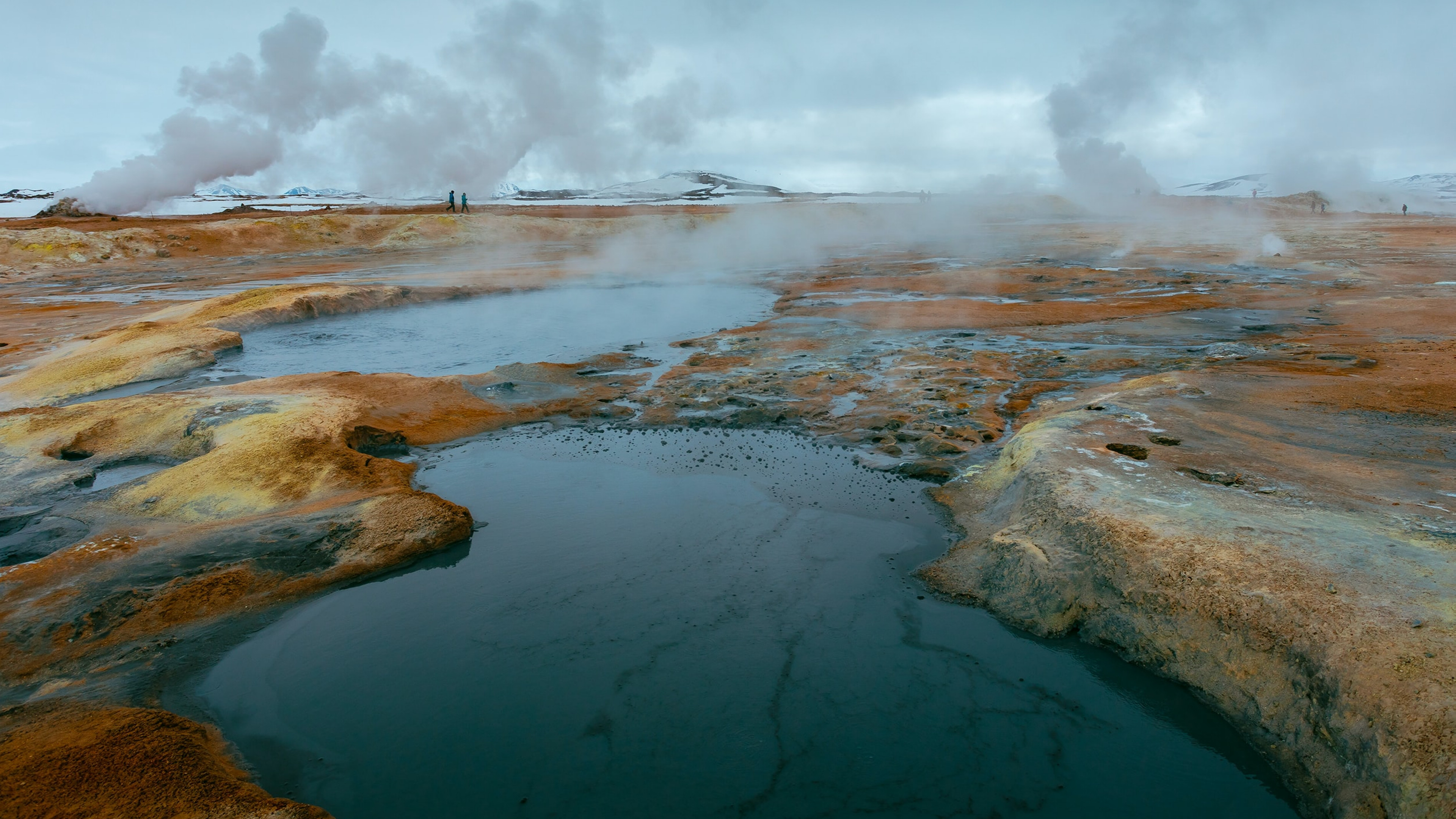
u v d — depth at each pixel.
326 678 5.27
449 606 6.14
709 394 11.78
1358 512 5.77
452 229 39.56
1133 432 8.02
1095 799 4.14
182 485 7.99
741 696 5.00
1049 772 4.33
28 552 6.96
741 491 8.26
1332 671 4.24
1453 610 4.32
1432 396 8.93
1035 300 19.69
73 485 8.45
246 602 6.11
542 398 11.87
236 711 4.96
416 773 4.40
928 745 4.55
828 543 7.05
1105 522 5.91
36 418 10.02
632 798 4.20
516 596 6.26
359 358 15.38
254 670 5.38
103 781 4.01
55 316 19.91
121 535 6.88
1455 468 6.66
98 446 9.39
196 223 41.16
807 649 5.49
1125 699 4.90
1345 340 12.90
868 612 5.95
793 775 4.34
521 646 5.58
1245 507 5.97
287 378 11.81
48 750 4.28
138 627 5.74
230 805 3.85
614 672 5.27
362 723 4.83
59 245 31.62
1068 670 5.20
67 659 5.40
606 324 18.61
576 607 6.09
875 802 4.15
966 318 17.30
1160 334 14.66
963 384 11.75
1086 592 5.63
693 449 9.58
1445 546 5.06
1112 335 14.91
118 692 5.09
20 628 5.59
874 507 7.76
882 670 5.24
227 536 6.84
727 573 6.56
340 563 6.63
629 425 10.60
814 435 9.93
